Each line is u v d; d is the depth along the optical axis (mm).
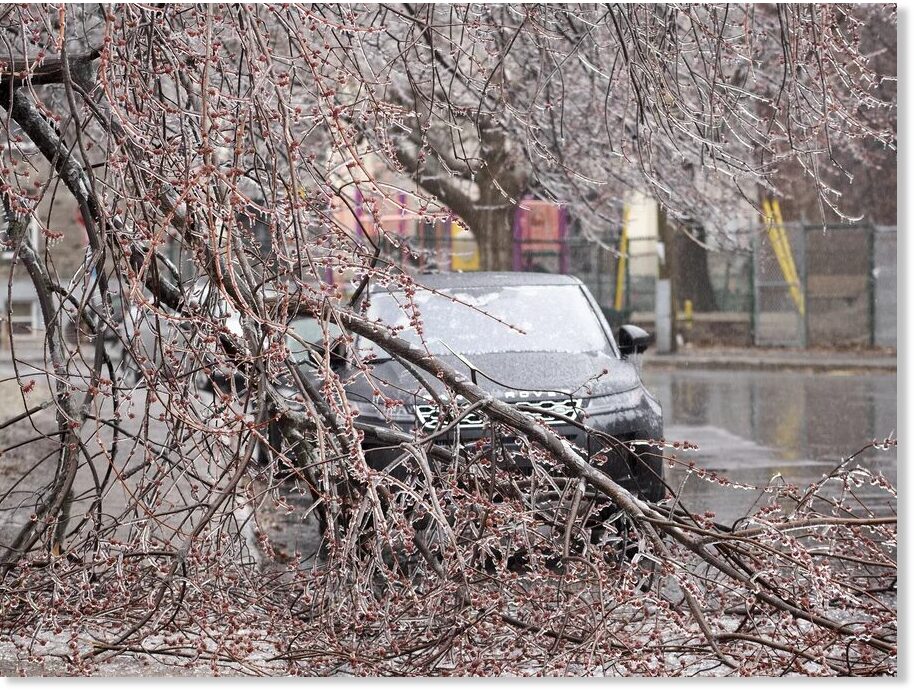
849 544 10023
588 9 12938
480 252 30344
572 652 8031
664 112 10359
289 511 8445
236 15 8438
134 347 8312
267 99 8586
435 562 8664
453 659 8273
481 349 13766
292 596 9500
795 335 46438
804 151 11164
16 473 15992
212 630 8742
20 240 8594
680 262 47469
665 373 38500
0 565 8984
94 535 8953
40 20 9211
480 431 11438
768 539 8500
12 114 9578
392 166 9922
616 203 26422
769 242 46156
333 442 8750
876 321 45500
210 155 7664
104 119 8523
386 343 9367
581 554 8977
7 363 31609
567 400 12203
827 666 8094
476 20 11266
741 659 8234
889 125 16891
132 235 8633
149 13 8688
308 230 9930
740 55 11734
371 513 8398
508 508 8492
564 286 15328
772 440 21703
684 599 8797
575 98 19172
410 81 10664
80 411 9117
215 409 8695
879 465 18625
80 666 7996
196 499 8969
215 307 9039
